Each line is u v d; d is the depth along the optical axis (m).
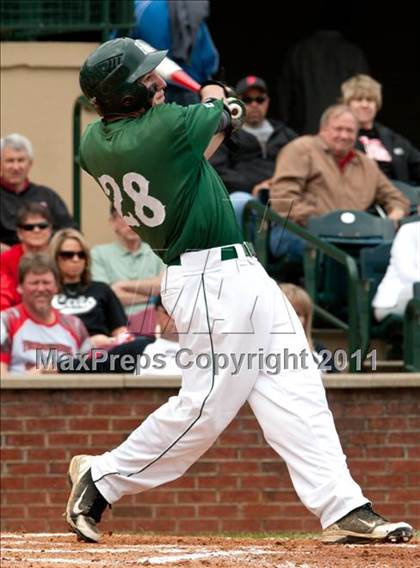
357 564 16.97
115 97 17.95
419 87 47.78
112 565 17.02
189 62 34.75
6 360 30.05
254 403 18.28
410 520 29.61
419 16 47.81
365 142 36.38
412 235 31.12
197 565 17.02
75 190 36.00
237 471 29.70
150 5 34.62
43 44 37.53
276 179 33.09
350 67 42.31
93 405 29.86
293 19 47.72
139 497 29.53
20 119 37.59
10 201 33.34
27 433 29.83
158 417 18.56
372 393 29.64
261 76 47.72
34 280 29.89
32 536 21.55
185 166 17.84
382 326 31.30
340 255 31.20
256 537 24.67
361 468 29.64
